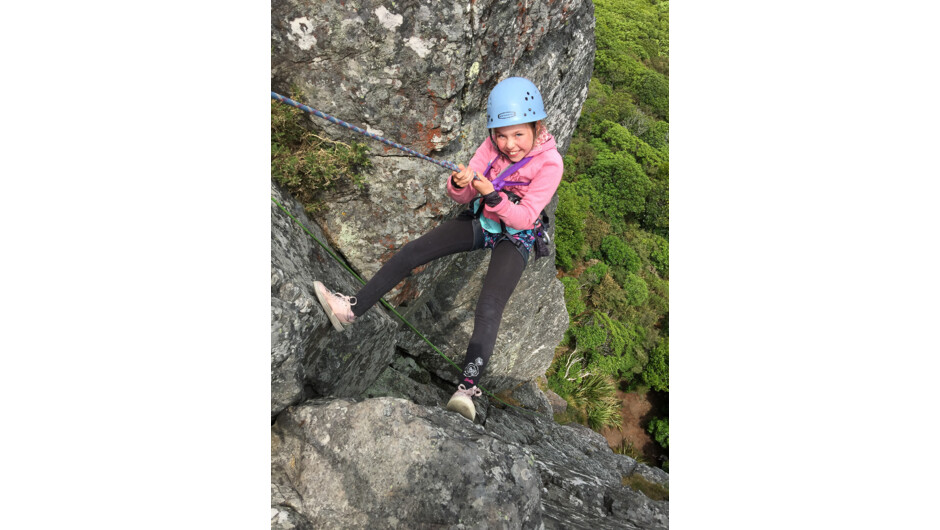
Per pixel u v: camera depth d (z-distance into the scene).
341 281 3.24
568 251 17.91
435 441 2.23
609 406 13.94
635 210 20.78
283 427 2.41
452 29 2.75
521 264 2.64
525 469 2.26
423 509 2.14
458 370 5.25
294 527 2.08
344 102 2.97
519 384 7.31
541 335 6.84
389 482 2.18
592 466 6.15
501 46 3.09
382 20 2.72
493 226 2.62
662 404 15.96
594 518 3.48
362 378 3.56
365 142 3.12
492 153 2.63
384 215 3.35
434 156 3.19
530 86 2.40
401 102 2.96
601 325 15.84
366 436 2.27
